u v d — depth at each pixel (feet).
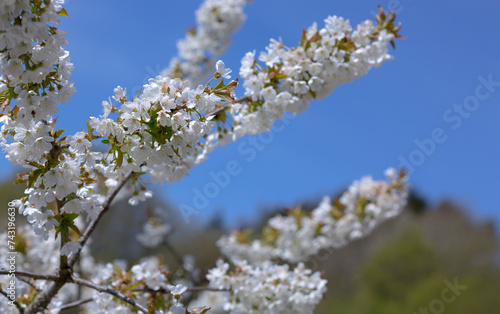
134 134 6.50
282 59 9.63
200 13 21.16
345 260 58.13
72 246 7.30
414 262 53.88
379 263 54.85
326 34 9.62
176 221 30.09
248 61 9.62
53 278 8.12
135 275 10.39
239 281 11.10
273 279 11.21
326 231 19.22
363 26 9.98
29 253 12.92
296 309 11.16
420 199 67.92
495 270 51.90
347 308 53.16
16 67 6.16
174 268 35.94
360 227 19.33
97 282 10.37
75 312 13.73
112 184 9.86
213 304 20.57
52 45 6.30
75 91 6.63
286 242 18.98
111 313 9.94
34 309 8.75
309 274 12.43
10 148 6.55
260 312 11.12
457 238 57.47
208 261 40.57
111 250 28.25
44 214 6.91
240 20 21.25
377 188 19.16
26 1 5.91
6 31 5.87
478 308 47.24
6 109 6.52
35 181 6.70
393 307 50.75
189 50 21.04
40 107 6.41
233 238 19.35
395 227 59.72
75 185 6.72
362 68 10.03
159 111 6.37
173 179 9.54
